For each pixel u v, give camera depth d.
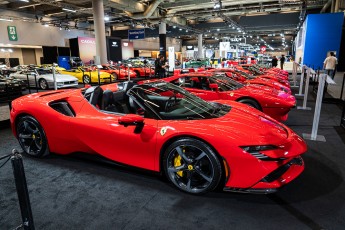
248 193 2.36
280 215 2.19
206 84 5.52
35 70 12.71
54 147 3.23
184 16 28.41
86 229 2.05
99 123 2.83
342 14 15.84
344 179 2.84
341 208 2.29
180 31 40.59
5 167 3.21
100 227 2.07
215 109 3.04
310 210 2.26
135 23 29.81
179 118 2.71
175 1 21.70
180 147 2.46
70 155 3.20
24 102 3.39
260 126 2.58
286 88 7.16
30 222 1.67
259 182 2.25
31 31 27.22
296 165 2.57
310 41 16.88
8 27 24.94
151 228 2.05
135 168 2.74
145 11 21.73
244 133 2.34
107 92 3.07
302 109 6.83
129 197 2.51
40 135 3.28
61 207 2.36
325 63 12.97
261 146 2.21
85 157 3.06
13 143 4.12
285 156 2.23
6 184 2.80
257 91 5.21
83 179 2.88
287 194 2.52
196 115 2.78
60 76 12.40
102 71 15.30
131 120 2.48
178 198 2.47
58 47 29.56
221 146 2.24
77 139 2.99
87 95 3.18
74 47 26.81
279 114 4.90
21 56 29.02
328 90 9.52
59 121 3.06
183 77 5.64
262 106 4.92
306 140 4.19
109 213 2.26
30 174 3.00
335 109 6.84
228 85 5.52
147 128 2.57
